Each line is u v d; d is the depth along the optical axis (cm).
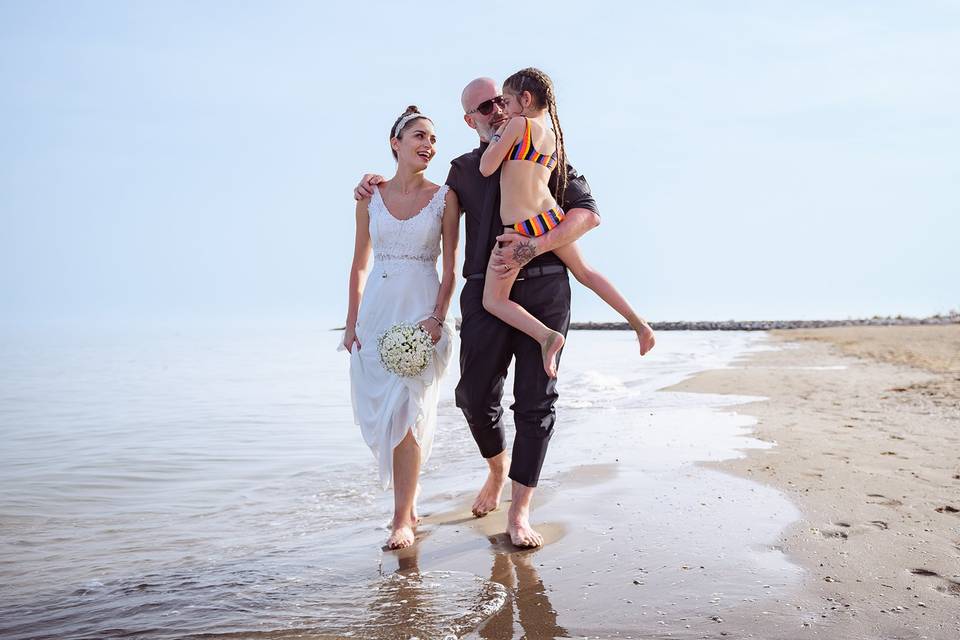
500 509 425
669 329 4719
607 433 629
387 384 390
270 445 663
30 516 440
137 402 970
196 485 517
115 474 550
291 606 290
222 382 1252
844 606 269
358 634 261
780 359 1584
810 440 568
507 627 261
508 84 389
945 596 277
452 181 409
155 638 265
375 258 412
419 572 324
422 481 507
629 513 389
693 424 662
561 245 381
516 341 388
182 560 356
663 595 284
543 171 383
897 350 1816
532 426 370
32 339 3081
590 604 279
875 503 391
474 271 395
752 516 374
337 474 546
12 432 730
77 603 300
